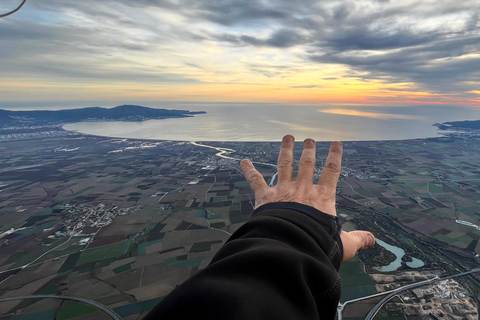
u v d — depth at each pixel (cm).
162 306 48
